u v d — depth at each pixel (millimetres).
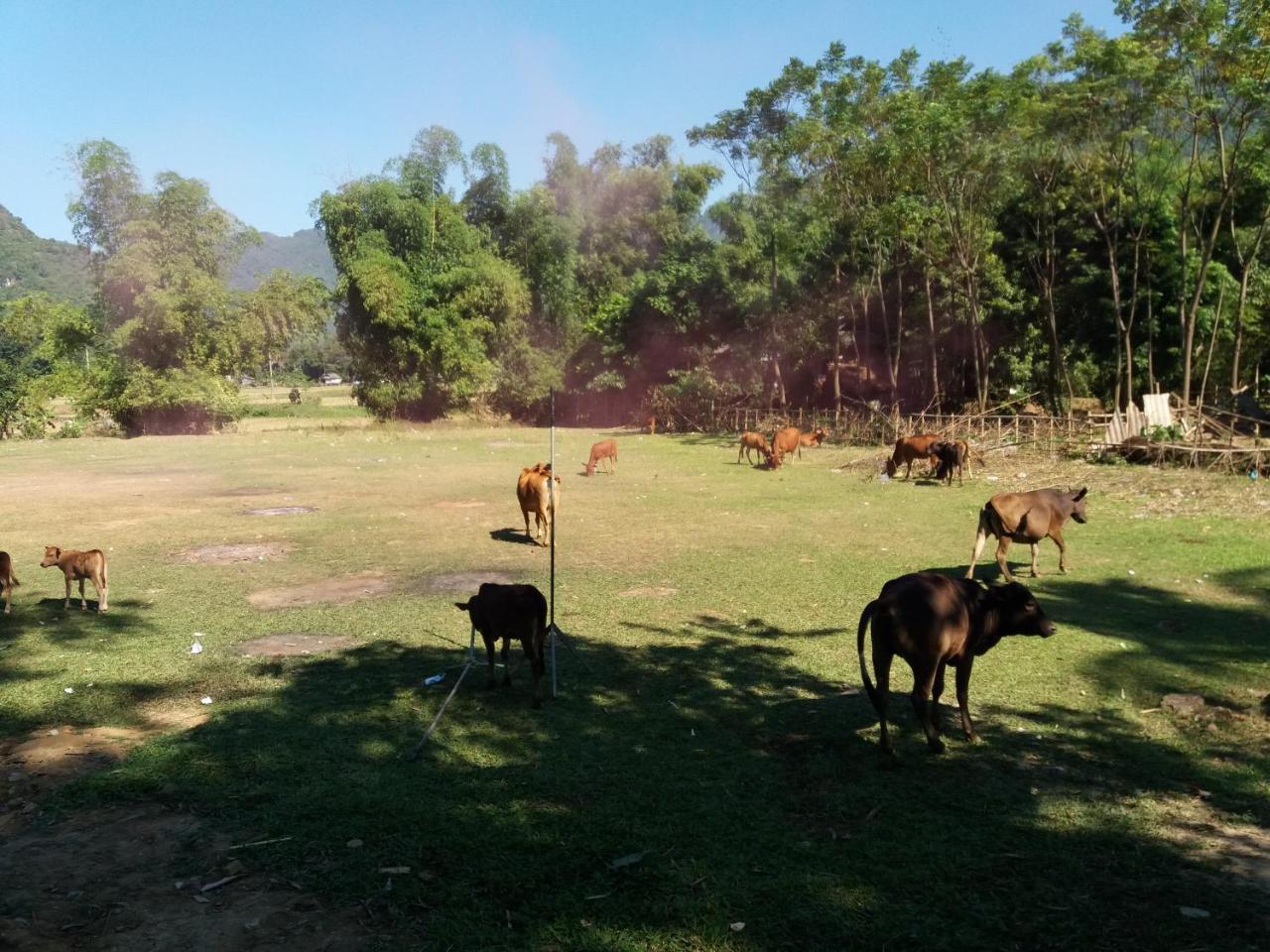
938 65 28984
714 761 6355
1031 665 8344
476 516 17609
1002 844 5152
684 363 44000
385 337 44844
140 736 6957
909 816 5496
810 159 32062
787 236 36406
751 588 11461
